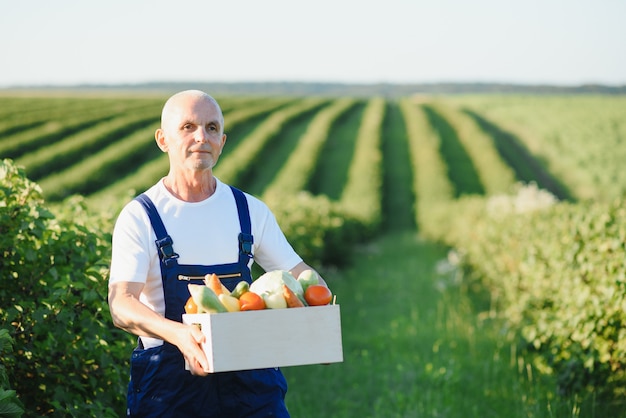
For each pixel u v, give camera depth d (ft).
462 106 256.52
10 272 13.66
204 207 10.74
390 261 68.54
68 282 13.05
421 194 137.28
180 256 10.50
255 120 198.70
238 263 10.75
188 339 9.35
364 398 23.13
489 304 39.14
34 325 12.92
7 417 9.86
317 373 25.68
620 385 20.12
